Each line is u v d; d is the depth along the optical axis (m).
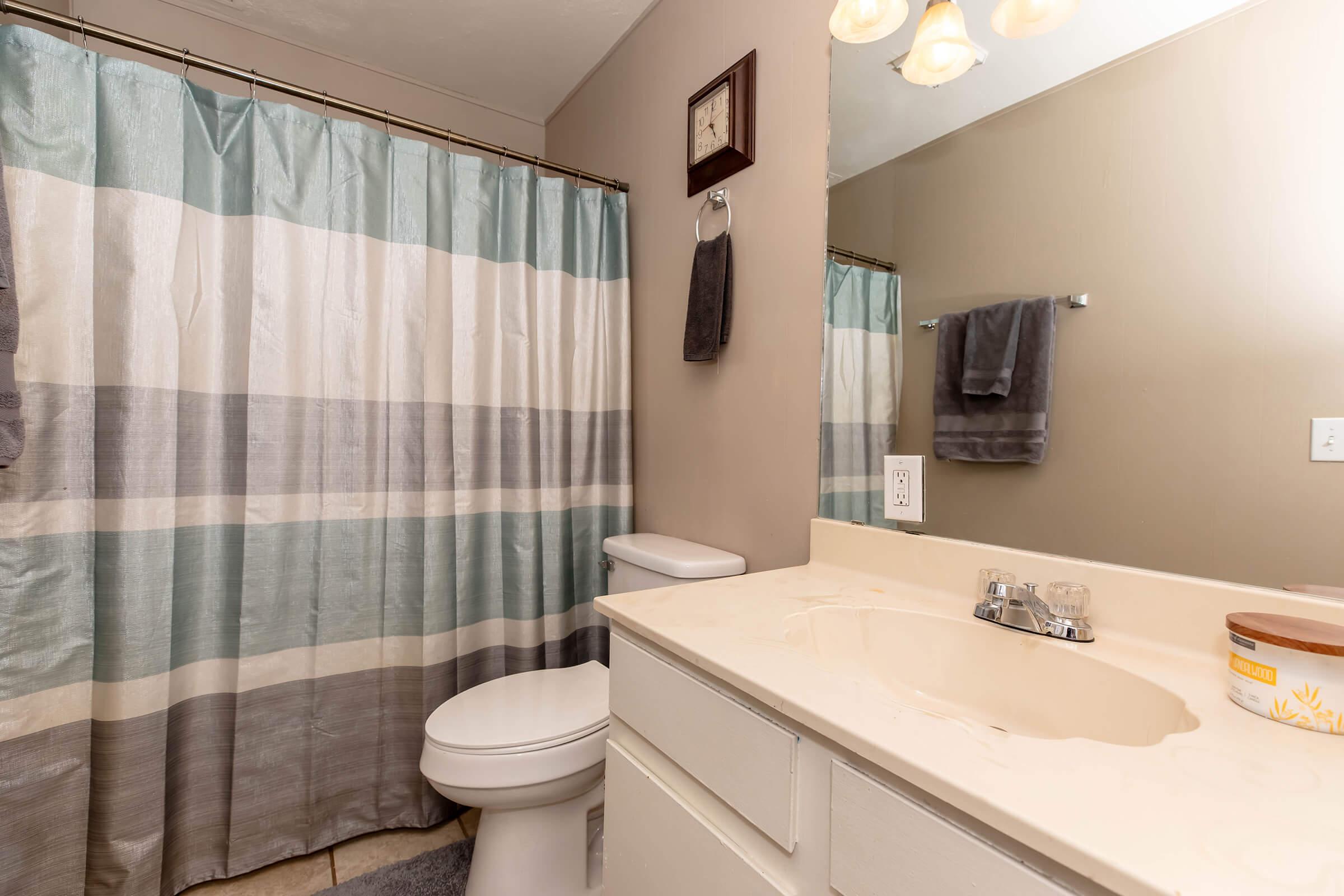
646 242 1.91
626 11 1.88
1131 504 0.85
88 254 1.25
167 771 1.35
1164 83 0.81
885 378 1.19
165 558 1.32
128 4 1.81
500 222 1.77
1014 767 0.51
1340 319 0.67
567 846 1.30
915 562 1.10
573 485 1.90
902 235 1.15
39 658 1.21
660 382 1.85
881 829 0.56
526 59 2.14
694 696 0.80
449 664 1.65
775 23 1.42
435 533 1.63
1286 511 0.71
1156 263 0.82
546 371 1.83
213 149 1.41
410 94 2.28
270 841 1.46
